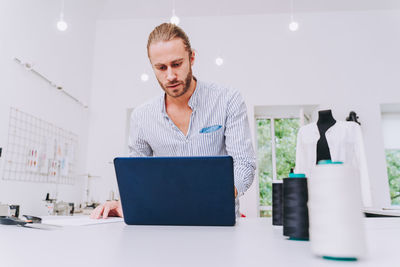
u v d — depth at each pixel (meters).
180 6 3.87
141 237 0.59
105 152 3.73
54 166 2.76
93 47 3.96
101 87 3.90
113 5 3.86
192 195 0.84
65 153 3.09
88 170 3.68
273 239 0.57
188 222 0.85
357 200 0.38
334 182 0.38
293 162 4.02
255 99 3.76
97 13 3.96
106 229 0.74
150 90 3.88
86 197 3.59
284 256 0.40
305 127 2.94
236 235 0.63
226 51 3.90
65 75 3.15
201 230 0.73
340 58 3.81
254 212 3.47
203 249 0.45
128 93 3.88
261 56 3.87
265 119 4.12
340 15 3.93
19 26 2.36
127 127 3.95
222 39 3.94
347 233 0.36
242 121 1.41
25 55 2.43
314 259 0.38
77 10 3.44
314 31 3.90
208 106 1.43
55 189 2.86
